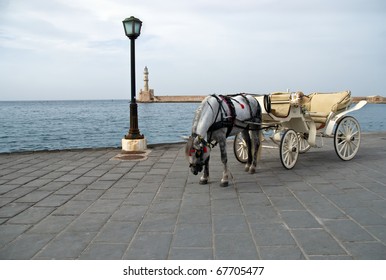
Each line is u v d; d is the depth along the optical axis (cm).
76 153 953
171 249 348
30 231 401
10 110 8981
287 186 574
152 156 881
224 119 562
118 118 5191
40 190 574
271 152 908
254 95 752
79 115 6156
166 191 559
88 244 364
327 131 751
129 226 411
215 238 372
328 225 402
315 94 844
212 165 756
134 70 970
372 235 373
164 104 12519
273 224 408
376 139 1157
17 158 880
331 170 685
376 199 497
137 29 948
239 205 481
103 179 645
